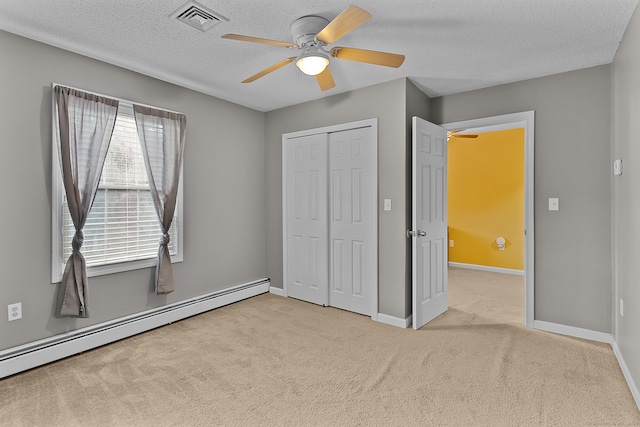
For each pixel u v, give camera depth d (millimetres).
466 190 5793
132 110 2930
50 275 2465
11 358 2234
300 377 2229
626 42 2217
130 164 2951
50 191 2459
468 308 3643
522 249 5258
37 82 2393
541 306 3043
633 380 2039
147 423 1774
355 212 3479
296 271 4000
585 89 2832
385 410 1875
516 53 2588
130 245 2961
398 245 3150
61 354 2465
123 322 2850
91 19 2127
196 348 2670
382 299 3266
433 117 3617
